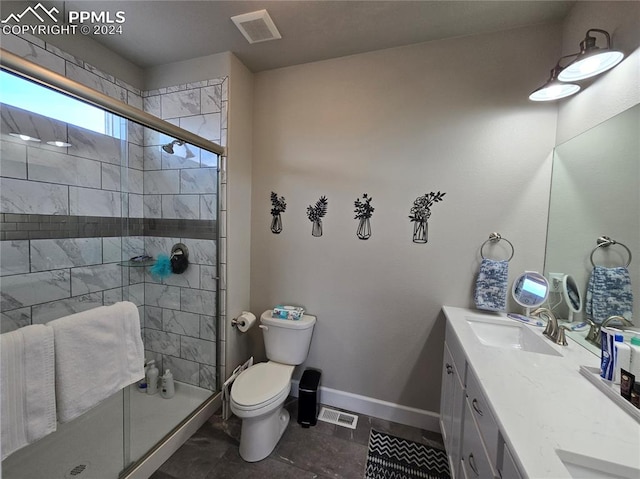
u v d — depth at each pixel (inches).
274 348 73.7
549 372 38.1
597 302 45.7
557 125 58.6
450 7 53.9
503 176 62.2
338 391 77.0
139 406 70.8
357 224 73.0
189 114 74.4
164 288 78.4
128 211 75.1
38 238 57.7
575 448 25.0
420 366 70.3
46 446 54.5
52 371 39.6
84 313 44.7
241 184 77.5
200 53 71.1
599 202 46.0
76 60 62.9
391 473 57.0
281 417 70.1
